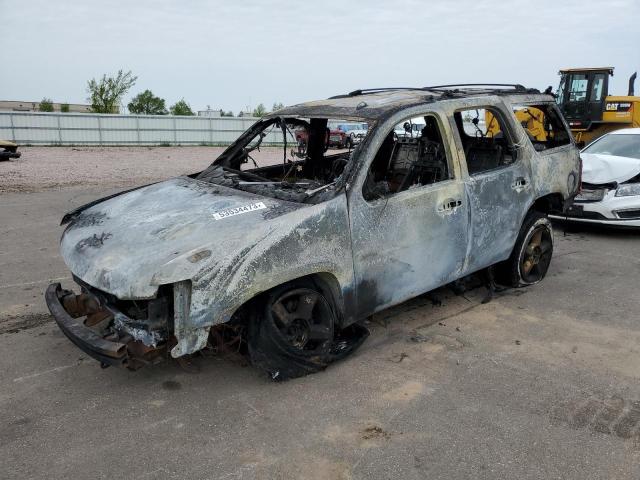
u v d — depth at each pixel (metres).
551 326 4.52
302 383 3.57
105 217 3.89
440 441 2.97
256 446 2.93
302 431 3.06
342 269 3.60
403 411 3.25
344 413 3.23
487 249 4.66
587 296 5.23
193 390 3.49
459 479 2.67
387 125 3.88
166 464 2.79
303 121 4.73
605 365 3.85
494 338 4.29
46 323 4.53
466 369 3.78
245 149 4.81
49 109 58.41
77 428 3.09
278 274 3.27
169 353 3.17
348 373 3.71
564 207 5.57
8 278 5.63
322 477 2.69
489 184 4.54
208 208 3.64
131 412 3.25
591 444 2.94
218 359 3.88
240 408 3.29
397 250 3.91
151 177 15.58
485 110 4.70
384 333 4.36
